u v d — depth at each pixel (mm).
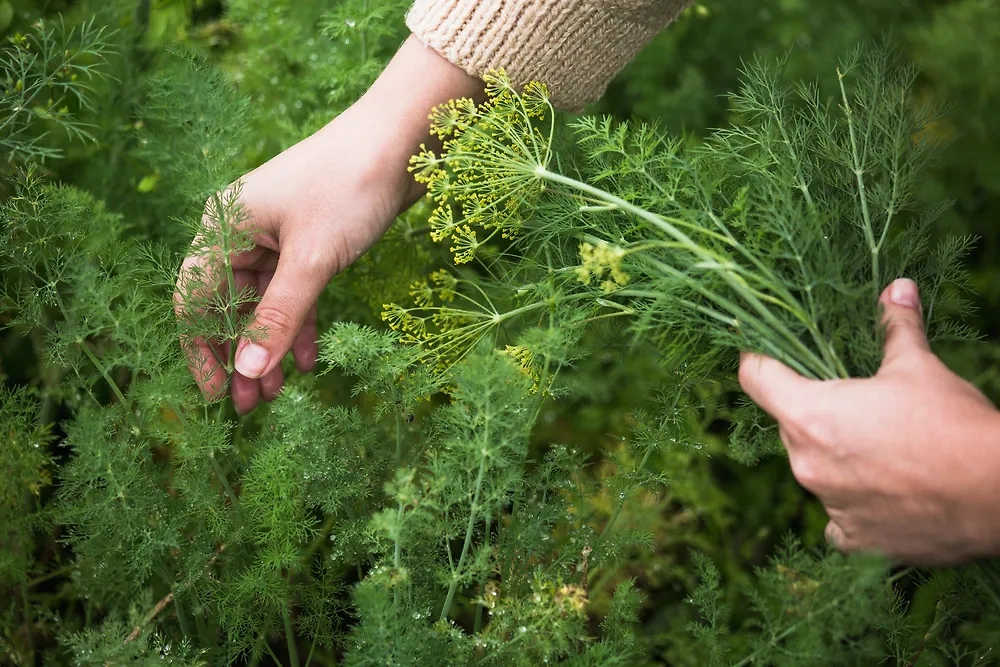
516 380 578
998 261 906
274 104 832
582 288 643
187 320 634
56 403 733
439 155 681
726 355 636
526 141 660
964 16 916
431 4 647
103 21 776
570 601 582
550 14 641
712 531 794
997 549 537
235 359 643
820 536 785
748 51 933
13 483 645
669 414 651
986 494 524
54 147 767
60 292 727
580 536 643
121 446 611
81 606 719
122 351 634
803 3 933
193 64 621
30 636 667
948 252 642
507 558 628
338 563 656
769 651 584
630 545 665
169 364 650
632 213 616
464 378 572
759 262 595
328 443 622
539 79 658
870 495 547
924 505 537
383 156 657
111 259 663
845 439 546
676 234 590
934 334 655
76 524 643
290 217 650
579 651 674
